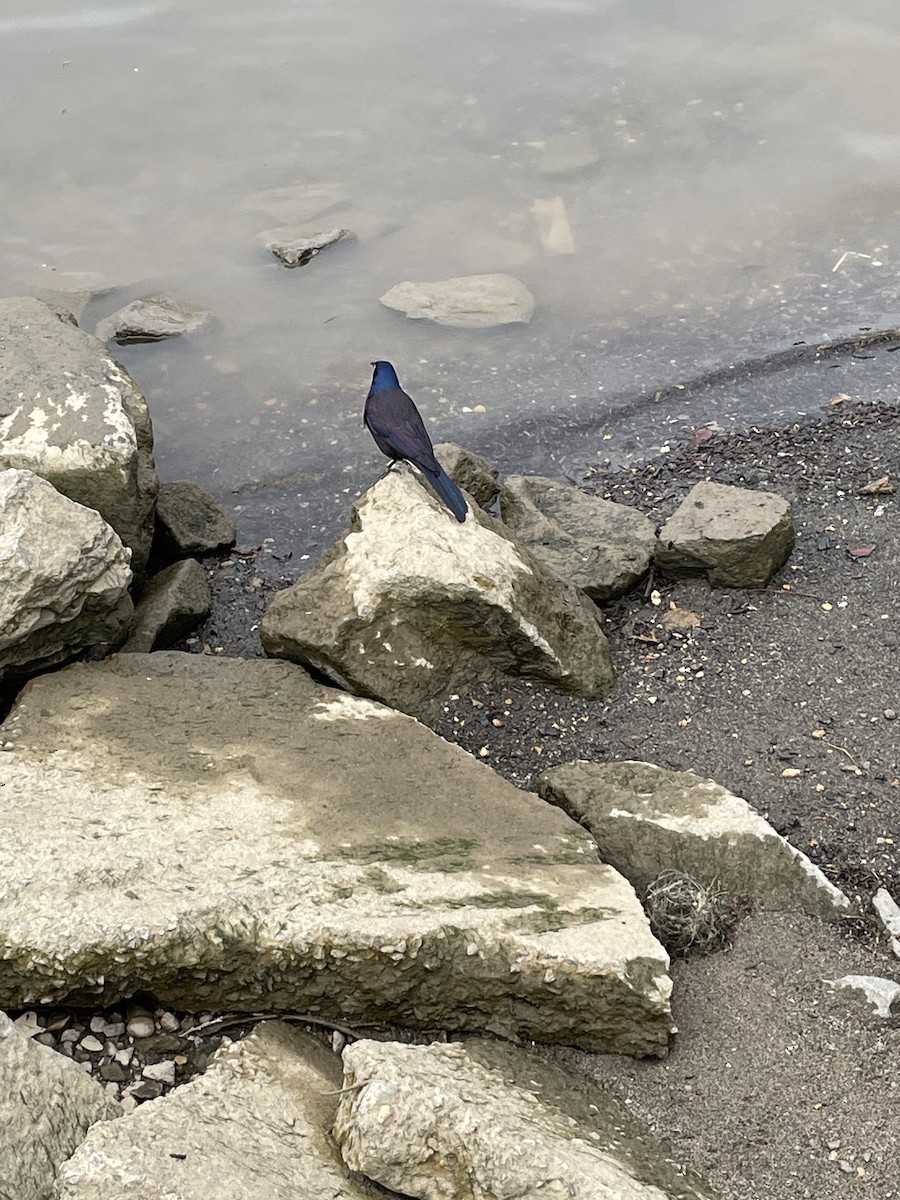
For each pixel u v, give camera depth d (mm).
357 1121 6262
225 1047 6426
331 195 8562
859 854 6754
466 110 8938
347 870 6555
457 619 6977
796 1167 6379
